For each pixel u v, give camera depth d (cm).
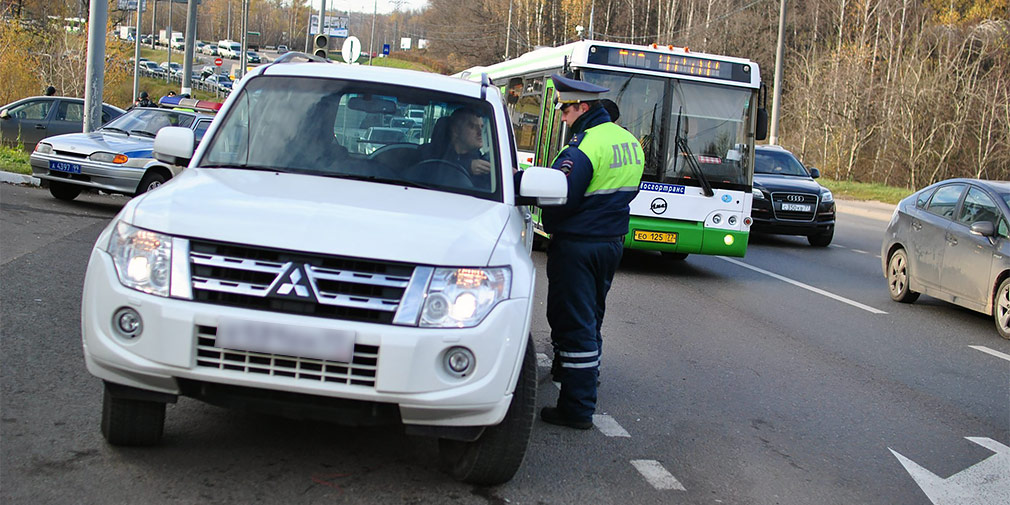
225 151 511
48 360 591
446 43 9756
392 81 548
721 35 6475
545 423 577
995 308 1014
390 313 389
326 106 532
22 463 426
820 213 1823
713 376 740
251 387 389
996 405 722
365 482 445
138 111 1588
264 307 387
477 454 443
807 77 5062
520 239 455
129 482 418
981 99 3962
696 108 1255
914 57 4219
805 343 902
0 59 3045
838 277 1430
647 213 1246
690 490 481
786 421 632
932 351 909
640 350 811
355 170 500
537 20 8306
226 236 392
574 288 560
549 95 1359
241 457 462
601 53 1238
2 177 1606
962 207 1105
